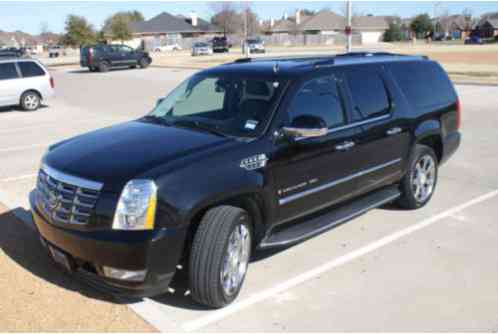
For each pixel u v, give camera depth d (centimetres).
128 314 396
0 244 525
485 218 610
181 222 376
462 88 1923
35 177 807
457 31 10825
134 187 371
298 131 438
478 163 873
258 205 438
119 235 368
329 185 501
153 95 1975
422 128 616
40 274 459
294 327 383
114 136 462
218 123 470
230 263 407
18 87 1631
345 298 425
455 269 476
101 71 3512
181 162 391
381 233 563
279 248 522
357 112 532
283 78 480
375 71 574
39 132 1236
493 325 386
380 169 564
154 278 375
